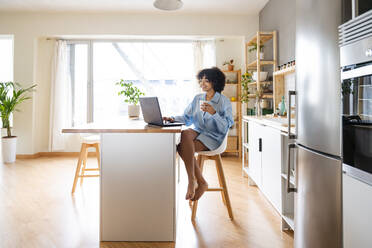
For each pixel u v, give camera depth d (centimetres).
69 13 466
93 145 293
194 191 190
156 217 181
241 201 260
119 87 518
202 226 206
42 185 312
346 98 103
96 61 512
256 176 273
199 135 204
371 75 89
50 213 229
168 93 524
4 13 463
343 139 106
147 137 179
